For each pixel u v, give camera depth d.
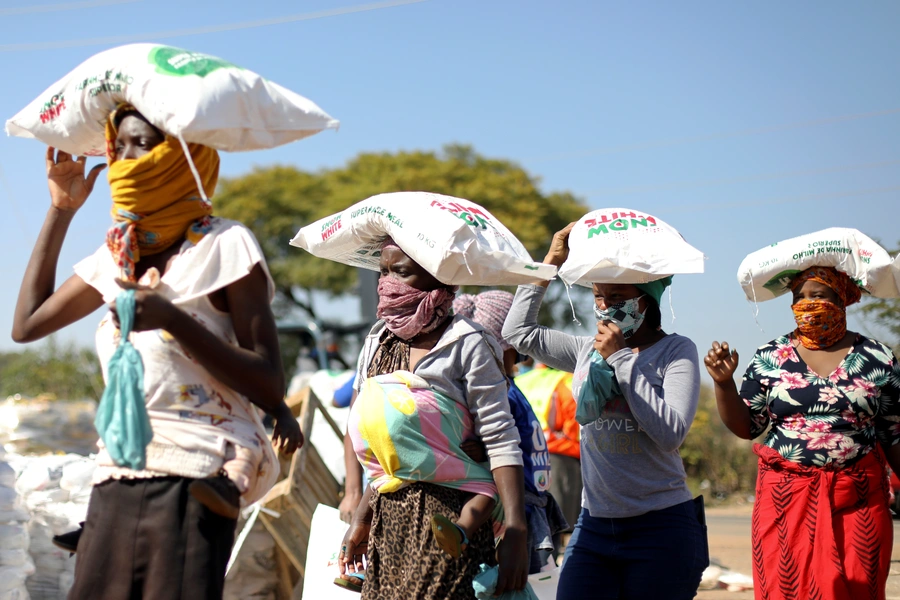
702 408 17.89
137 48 2.54
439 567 3.07
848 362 4.19
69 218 2.97
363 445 3.21
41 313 2.85
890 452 4.22
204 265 2.48
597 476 3.79
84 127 2.70
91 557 2.45
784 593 4.16
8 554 4.57
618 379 3.60
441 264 3.01
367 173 38.47
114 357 2.32
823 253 4.28
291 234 38.28
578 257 3.78
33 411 10.39
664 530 3.67
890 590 6.41
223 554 2.48
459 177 36.41
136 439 2.29
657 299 3.90
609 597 3.76
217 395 2.53
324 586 4.15
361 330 14.76
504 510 3.08
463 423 3.16
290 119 2.54
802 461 4.18
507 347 4.56
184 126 2.36
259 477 2.60
